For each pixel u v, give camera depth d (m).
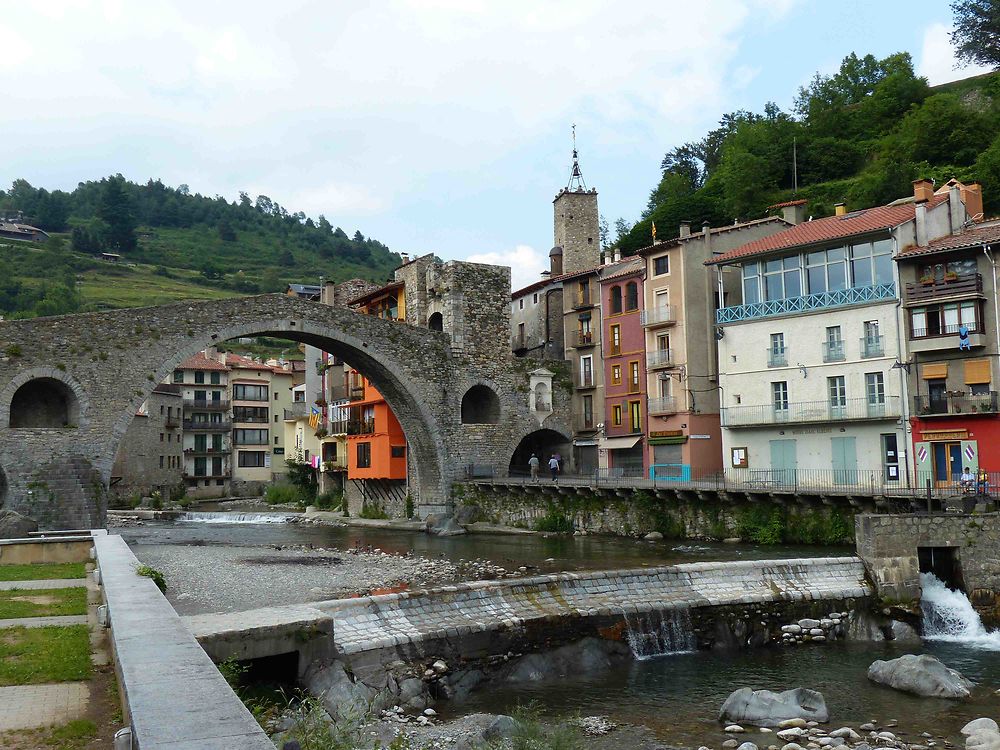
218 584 28.86
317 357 89.38
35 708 9.31
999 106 73.81
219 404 106.12
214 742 4.84
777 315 45.19
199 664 7.12
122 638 8.49
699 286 51.78
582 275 62.41
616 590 23.23
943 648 23.27
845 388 42.25
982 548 26.34
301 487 82.38
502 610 21.03
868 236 41.97
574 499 49.62
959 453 38.00
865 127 86.12
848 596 25.08
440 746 14.63
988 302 37.81
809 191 77.06
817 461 43.19
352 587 28.12
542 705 18.08
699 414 50.94
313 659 16.53
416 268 65.75
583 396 62.75
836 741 15.48
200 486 103.81
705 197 82.19
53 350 46.81
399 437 63.91
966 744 15.29
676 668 21.12
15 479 45.16
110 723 8.80
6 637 13.08
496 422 62.38
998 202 60.47
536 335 68.88
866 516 26.08
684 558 34.06
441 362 60.56
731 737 15.99
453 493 59.75
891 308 40.72
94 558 25.52
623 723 16.88
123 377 48.72
